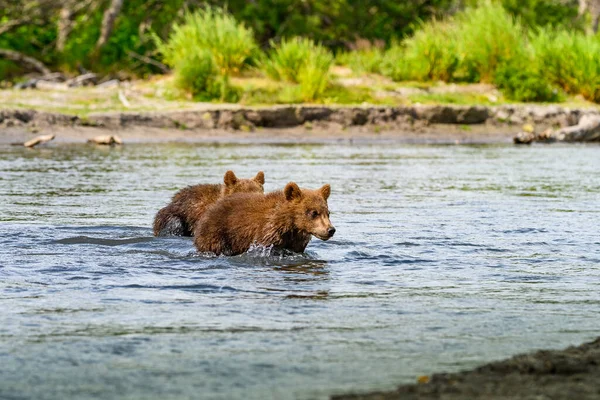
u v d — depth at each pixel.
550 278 13.36
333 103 46.88
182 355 9.17
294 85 48.44
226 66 49.78
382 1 63.47
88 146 37.69
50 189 24.08
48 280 12.80
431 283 12.93
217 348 9.43
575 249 15.82
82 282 12.70
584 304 11.66
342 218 19.39
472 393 7.73
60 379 8.39
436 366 8.81
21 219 18.66
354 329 10.25
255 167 30.67
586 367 8.53
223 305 11.39
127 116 42.44
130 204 21.41
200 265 14.11
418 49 50.97
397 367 8.77
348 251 15.34
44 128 40.53
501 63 51.06
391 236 16.98
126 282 12.75
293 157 34.66
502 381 8.12
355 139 43.50
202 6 59.59
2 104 42.56
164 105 45.09
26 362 8.91
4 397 7.89
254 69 50.09
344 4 61.69
